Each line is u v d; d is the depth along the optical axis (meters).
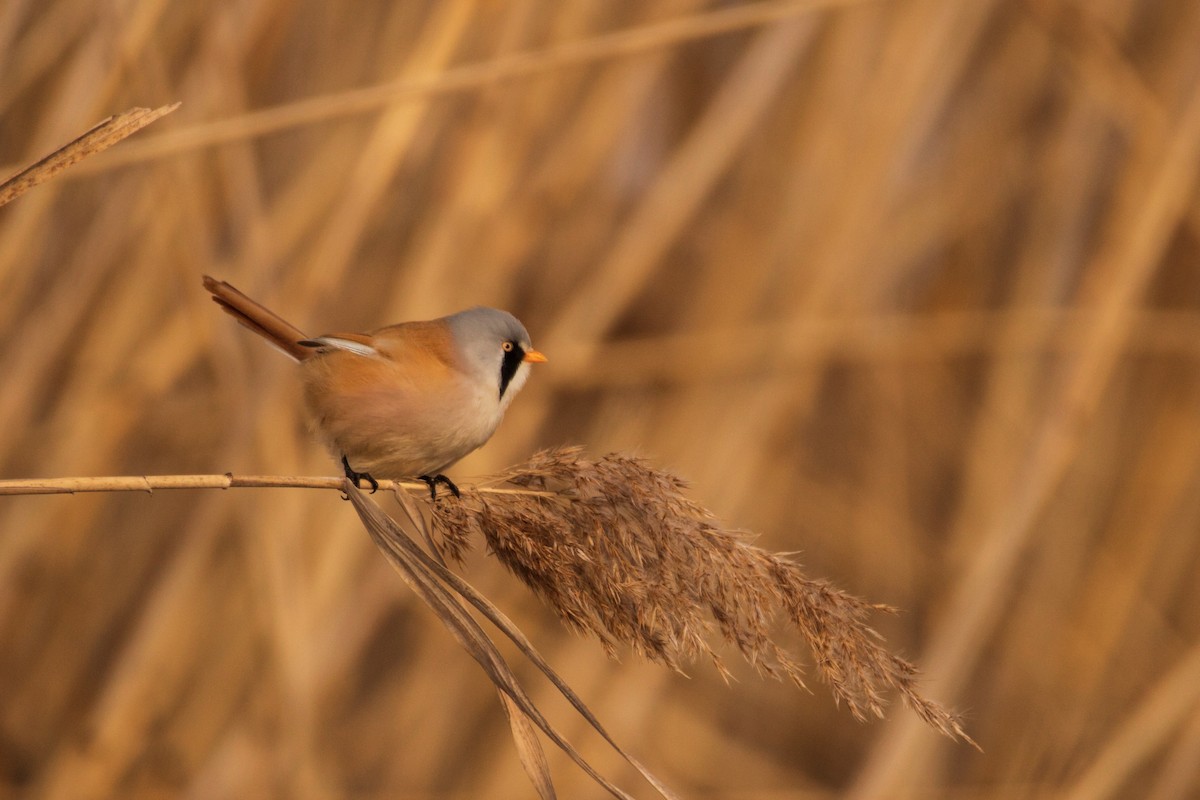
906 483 10.97
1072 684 9.98
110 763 7.68
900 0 9.64
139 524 8.91
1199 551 10.37
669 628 4.70
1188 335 10.09
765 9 7.43
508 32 8.74
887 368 10.84
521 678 9.40
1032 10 9.63
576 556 4.80
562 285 9.73
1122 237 9.59
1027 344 10.10
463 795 9.09
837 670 4.56
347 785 9.08
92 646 8.79
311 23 8.86
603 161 9.45
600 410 9.67
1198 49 9.72
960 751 10.27
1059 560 10.26
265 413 7.55
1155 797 9.13
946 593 10.37
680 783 10.23
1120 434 10.46
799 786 10.69
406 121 8.01
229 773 8.08
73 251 8.14
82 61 7.25
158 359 8.25
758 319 9.50
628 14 9.26
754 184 9.87
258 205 7.75
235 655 8.58
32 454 8.24
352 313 8.58
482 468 8.91
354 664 9.45
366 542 8.77
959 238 10.80
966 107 10.78
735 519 9.14
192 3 8.30
